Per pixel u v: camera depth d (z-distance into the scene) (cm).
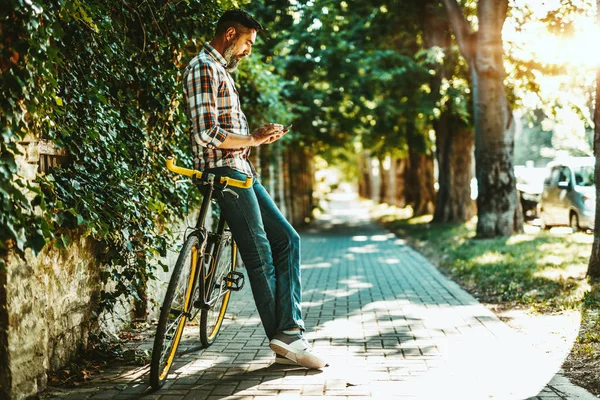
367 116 2058
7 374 338
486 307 682
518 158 3922
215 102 402
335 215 3688
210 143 396
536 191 2000
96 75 480
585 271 834
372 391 376
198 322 488
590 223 1512
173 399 365
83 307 461
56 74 385
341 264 1154
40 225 349
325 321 605
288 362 433
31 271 360
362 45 1842
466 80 1828
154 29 571
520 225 1430
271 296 426
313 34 1769
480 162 1412
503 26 1378
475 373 413
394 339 519
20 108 343
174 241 596
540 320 586
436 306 683
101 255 492
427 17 1675
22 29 336
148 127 582
